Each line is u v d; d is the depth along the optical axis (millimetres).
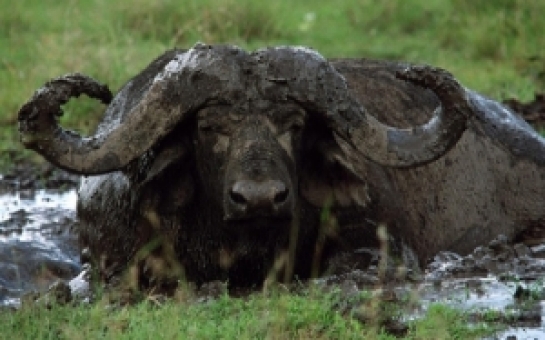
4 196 27312
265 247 18859
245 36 41656
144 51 37594
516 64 38281
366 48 42688
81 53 36188
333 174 18750
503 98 32906
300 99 17906
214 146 17906
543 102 30297
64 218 24719
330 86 18109
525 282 18719
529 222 22766
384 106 21625
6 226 24344
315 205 18859
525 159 22953
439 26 43969
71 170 18203
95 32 40625
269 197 16844
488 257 19984
